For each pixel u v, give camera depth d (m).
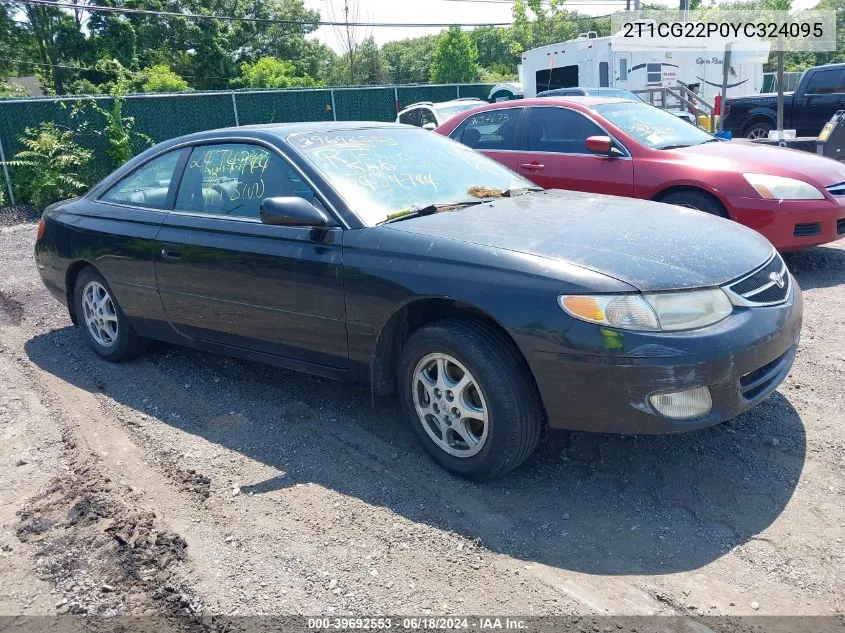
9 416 4.33
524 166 7.48
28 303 6.83
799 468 3.38
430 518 3.16
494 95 23.56
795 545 2.86
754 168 6.27
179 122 17.55
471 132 8.08
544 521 3.10
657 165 6.63
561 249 3.23
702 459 3.51
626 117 7.26
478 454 3.31
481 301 3.15
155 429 4.11
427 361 3.45
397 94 23.09
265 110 19.42
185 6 44.12
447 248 3.34
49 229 5.33
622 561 2.83
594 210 3.84
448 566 2.85
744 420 3.85
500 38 66.56
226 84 45.16
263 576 2.84
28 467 3.73
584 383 3.01
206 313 4.32
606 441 3.72
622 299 2.96
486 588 2.72
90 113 15.60
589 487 3.34
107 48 39.44
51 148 14.07
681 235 3.46
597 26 42.28
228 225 4.15
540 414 3.26
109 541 3.08
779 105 11.53
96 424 4.20
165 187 4.67
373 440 3.87
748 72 20.09
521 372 3.18
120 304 4.88
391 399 4.37
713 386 2.98
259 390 4.57
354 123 4.64
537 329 3.03
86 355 5.34
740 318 3.08
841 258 6.96
